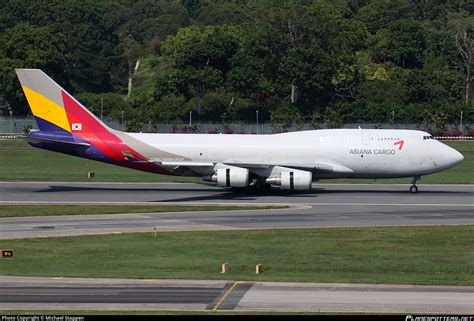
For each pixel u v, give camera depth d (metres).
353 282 130.88
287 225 192.75
